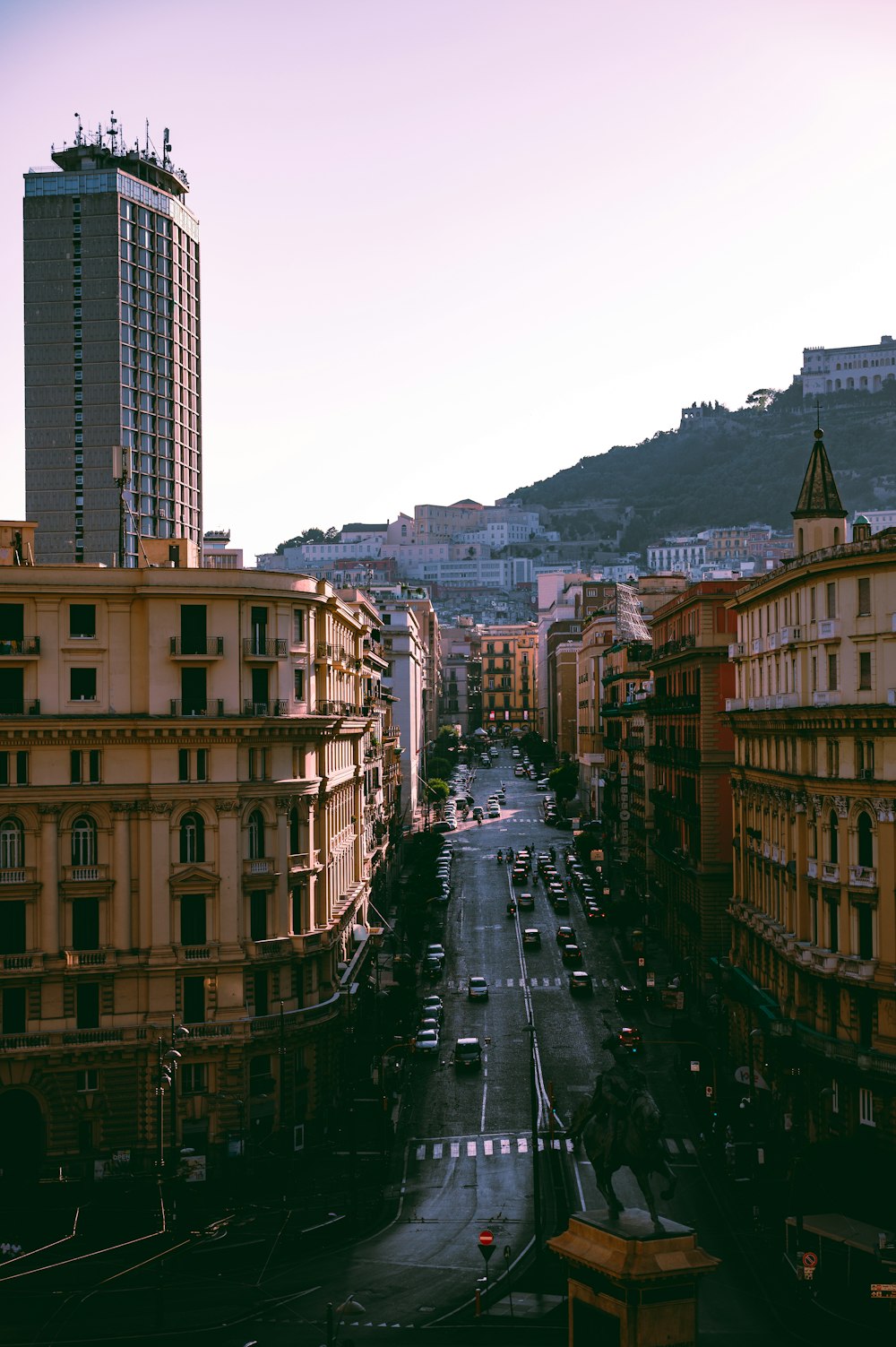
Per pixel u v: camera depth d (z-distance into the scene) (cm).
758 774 8838
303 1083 8231
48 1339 5497
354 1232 6700
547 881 15888
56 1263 6309
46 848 7706
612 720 18000
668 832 12694
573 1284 3372
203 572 8000
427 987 11750
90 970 7712
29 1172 7581
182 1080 7812
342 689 10281
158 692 7912
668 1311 3195
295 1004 8219
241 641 8081
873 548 6925
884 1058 6588
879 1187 6291
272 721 8094
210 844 7956
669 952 12688
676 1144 7844
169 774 7894
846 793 7025
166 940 7856
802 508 8919
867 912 6962
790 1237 6181
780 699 8100
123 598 7906
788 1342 5281
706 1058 9381
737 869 9650
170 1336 5497
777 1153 7544
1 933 7694
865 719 6838
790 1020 7556
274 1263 6338
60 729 7706
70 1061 7619
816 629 7412
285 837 8269
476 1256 6347
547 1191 7181
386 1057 9512
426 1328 5497
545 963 12575
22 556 8544
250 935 8106
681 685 12169
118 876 7819
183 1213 7031
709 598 11012
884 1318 5500
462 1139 8069
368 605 13488
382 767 14312
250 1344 5356
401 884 16025
